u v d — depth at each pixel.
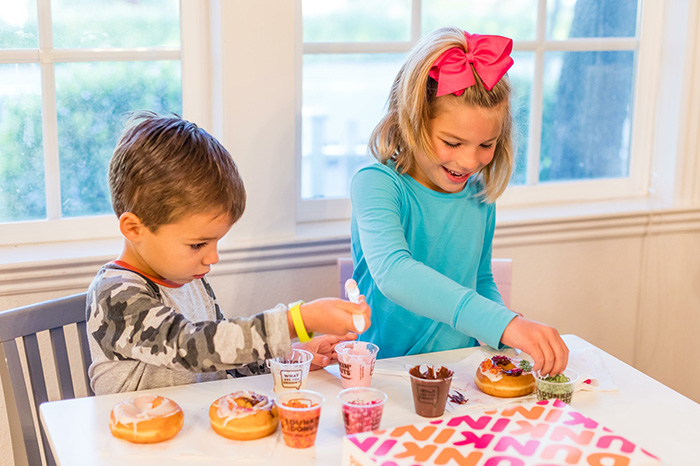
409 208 1.42
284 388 1.11
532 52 2.15
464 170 1.34
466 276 1.47
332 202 2.02
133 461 0.93
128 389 1.14
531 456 0.84
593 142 2.29
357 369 1.14
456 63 1.28
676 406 1.12
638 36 2.25
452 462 0.83
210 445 0.98
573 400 1.13
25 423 1.25
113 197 1.13
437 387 1.05
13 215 1.79
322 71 1.95
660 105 2.26
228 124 1.73
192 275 1.15
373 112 2.03
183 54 1.80
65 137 1.78
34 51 1.71
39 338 1.70
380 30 1.98
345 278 1.61
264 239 1.82
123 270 1.14
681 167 2.22
